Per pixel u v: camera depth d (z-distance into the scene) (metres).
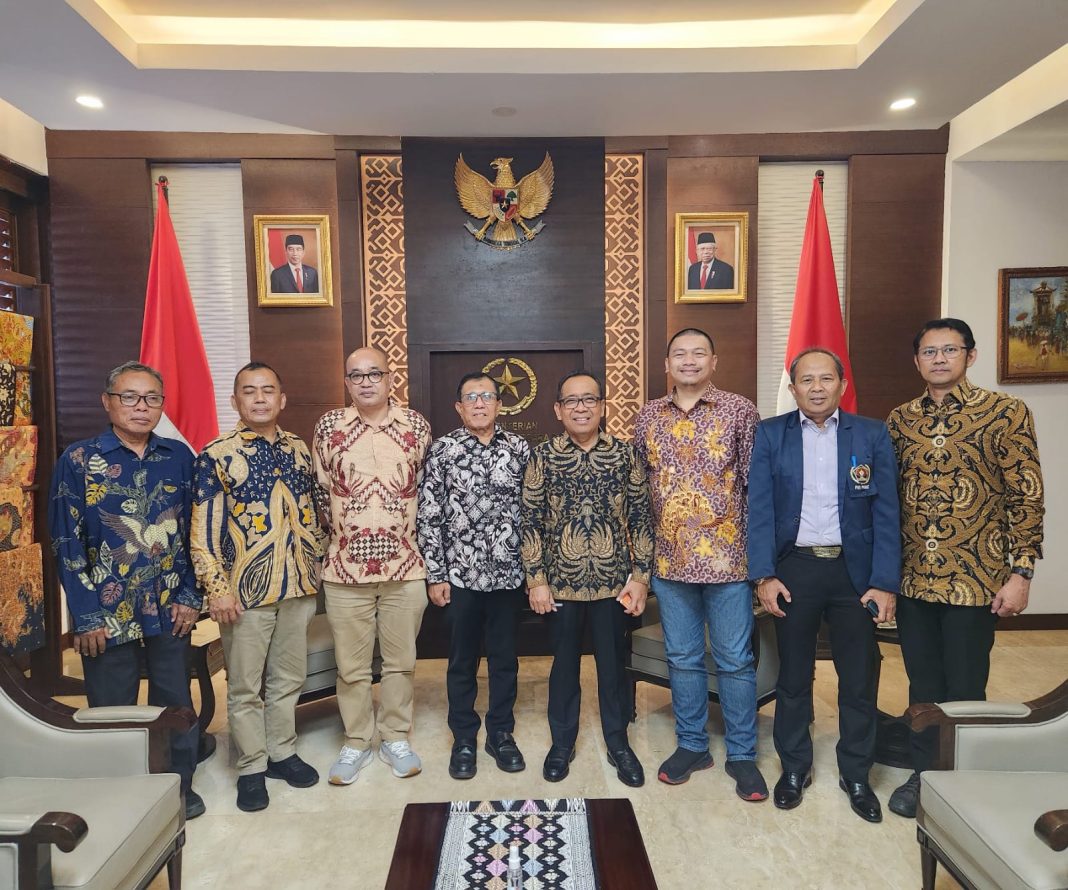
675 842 2.22
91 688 2.34
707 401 2.51
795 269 4.33
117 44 2.95
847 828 2.29
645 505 2.55
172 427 3.68
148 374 2.36
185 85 3.31
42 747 1.89
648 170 4.12
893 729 2.72
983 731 1.90
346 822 2.36
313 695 2.88
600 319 4.15
